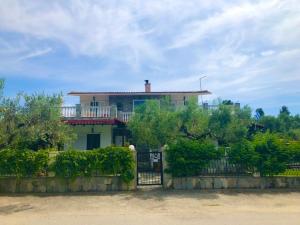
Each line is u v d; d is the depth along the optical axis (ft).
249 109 65.16
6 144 50.24
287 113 206.28
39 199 48.01
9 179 53.88
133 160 54.13
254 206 42.37
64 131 54.54
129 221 34.78
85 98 106.11
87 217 36.99
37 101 51.16
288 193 50.57
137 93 102.53
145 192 51.85
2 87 49.65
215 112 63.98
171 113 66.03
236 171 55.42
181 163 53.57
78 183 53.83
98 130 88.53
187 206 42.42
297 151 55.31
